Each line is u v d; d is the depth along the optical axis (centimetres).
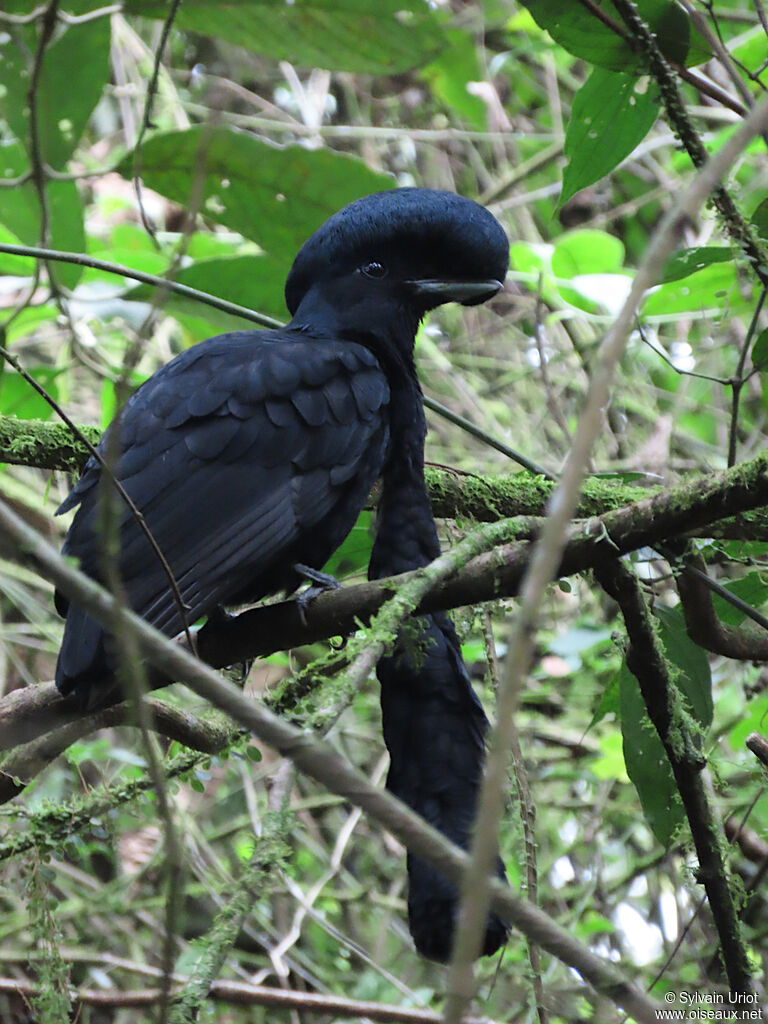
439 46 807
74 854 754
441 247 665
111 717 586
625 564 541
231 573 585
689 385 1251
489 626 704
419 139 1366
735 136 327
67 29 785
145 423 606
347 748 1173
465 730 545
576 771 1134
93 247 1132
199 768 635
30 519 1144
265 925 1083
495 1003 911
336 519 632
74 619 529
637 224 1411
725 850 605
